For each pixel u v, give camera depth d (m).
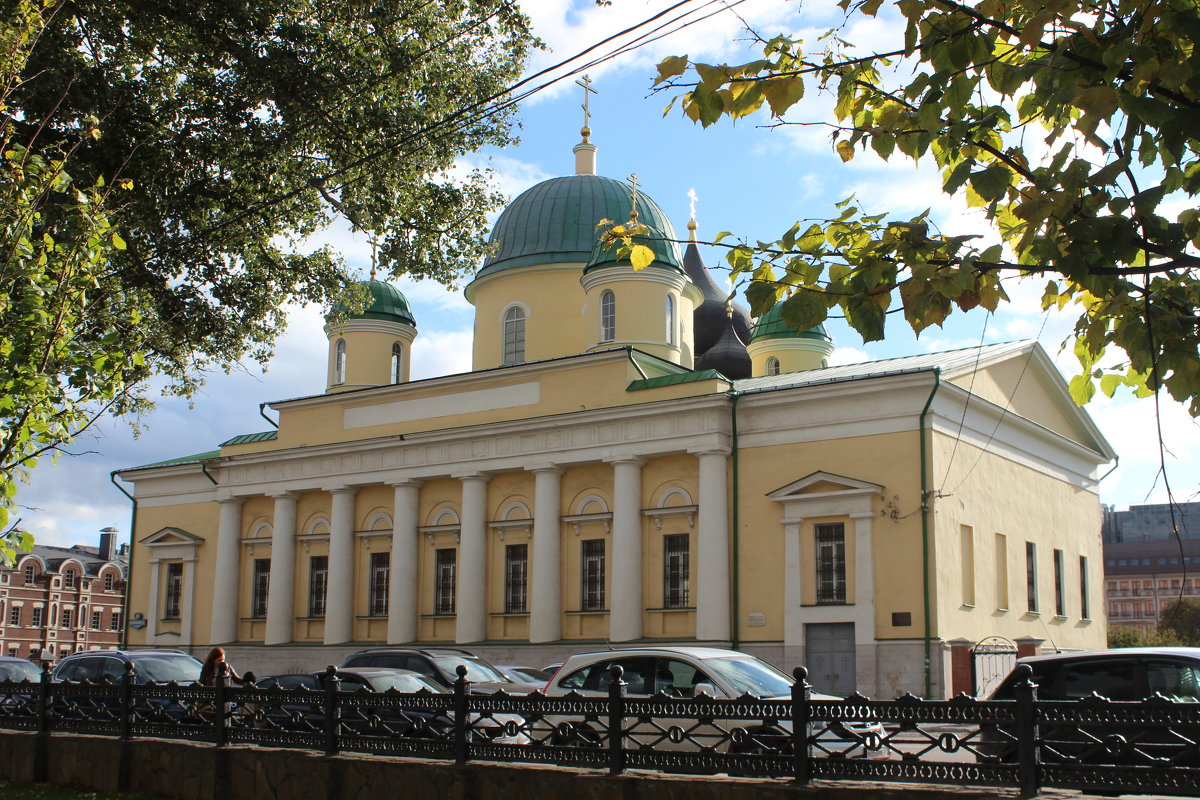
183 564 43.72
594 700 10.75
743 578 31.20
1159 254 7.37
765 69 8.17
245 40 21.77
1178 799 7.57
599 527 33.91
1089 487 38.84
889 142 8.05
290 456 40.16
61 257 14.40
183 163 22.59
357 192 24.38
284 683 21.02
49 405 13.70
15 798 13.85
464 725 11.52
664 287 38.91
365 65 22.55
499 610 35.41
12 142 19.81
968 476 30.56
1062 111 7.34
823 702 9.26
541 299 42.53
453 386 37.28
